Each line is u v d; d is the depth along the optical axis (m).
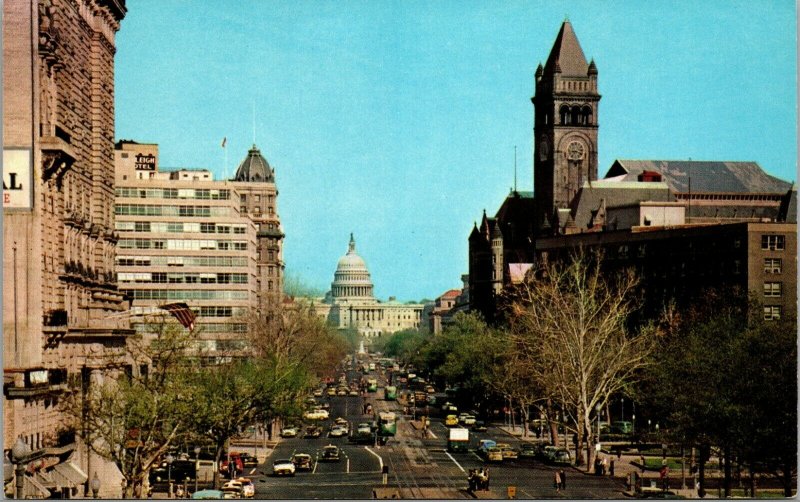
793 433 104.50
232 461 142.12
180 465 137.50
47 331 115.38
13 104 112.25
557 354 165.00
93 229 143.50
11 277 110.94
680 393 123.44
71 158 120.62
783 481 118.06
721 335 149.00
